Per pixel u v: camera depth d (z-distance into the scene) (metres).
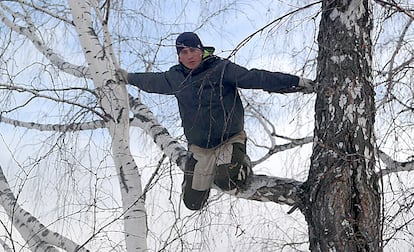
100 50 4.58
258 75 3.78
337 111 3.72
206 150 4.01
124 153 4.52
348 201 3.59
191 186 4.02
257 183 3.97
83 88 4.38
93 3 4.67
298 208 3.87
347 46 3.77
